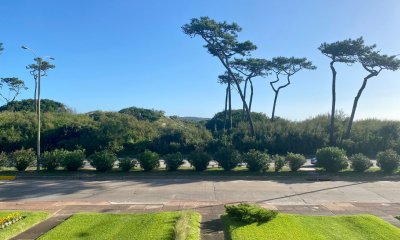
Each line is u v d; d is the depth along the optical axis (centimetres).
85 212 1495
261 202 1706
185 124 6009
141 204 1659
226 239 1107
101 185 2180
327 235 1111
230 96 4962
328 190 2003
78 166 2666
